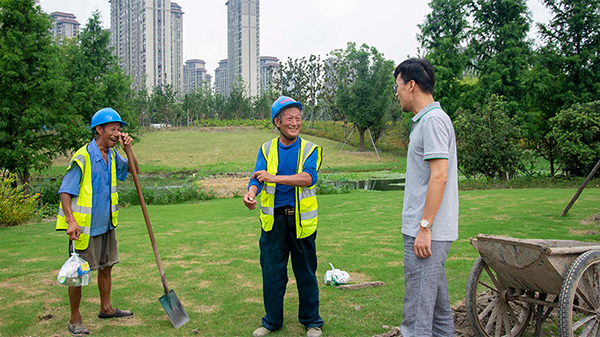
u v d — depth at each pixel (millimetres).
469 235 6270
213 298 3840
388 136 53812
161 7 134125
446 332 2408
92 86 21375
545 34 29016
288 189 2982
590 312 2445
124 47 144500
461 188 15781
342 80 45344
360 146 43312
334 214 9516
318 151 2988
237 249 5953
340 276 4133
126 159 3443
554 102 28672
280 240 2988
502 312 2832
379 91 40469
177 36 143625
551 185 14898
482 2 30250
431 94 2385
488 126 16672
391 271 4547
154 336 2992
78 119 18312
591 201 9539
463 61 32781
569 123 15484
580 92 27312
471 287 2736
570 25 27453
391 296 3727
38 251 6008
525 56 28672
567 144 15078
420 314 2281
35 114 14117
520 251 2449
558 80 28422
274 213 2996
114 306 3646
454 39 33000
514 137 16766
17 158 13859
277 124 3016
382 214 9250
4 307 3627
